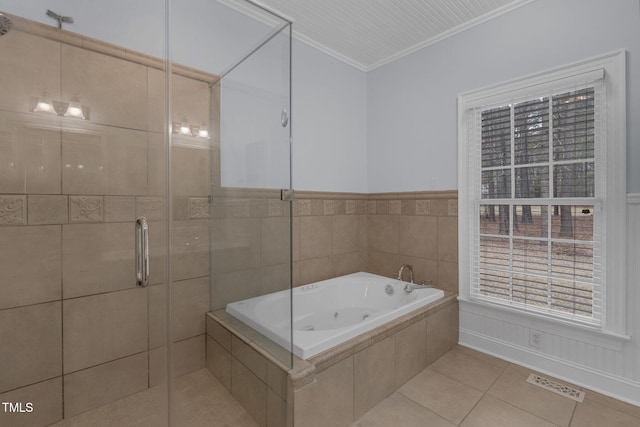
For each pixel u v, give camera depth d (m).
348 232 3.11
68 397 1.58
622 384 1.84
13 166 1.46
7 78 1.43
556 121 2.06
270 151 1.83
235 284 1.90
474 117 2.46
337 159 3.02
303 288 2.60
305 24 2.52
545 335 2.13
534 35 2.14
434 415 1.74
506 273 2.31
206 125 2.08
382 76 3.12
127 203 1.71
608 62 1.85
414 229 2.86
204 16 2.11
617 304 1.84
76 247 1.60
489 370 2.18
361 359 1.73
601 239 1.89
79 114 1.60
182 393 1.88
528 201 2.18
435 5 2.27
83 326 1.61
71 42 1.58
